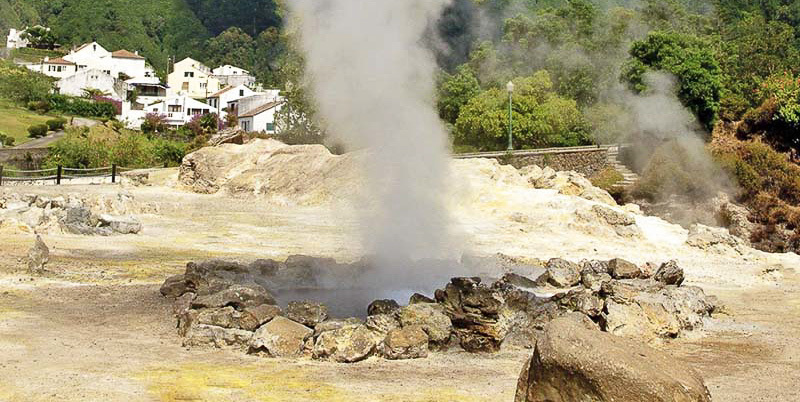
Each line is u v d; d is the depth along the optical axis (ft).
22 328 29.78
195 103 329.31
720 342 32.07
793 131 144.56
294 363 26.21
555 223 75.56
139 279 43.65
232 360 26.25
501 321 30.17
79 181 115.65
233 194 100.89
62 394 21.07
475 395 22.50
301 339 27.58
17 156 144.05
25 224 61.16
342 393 22.34
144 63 437.17
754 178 125.18
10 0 540.52
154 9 518.78
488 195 84.02
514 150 136.77
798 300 44.39
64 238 59.93
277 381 23.54
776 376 25.95
